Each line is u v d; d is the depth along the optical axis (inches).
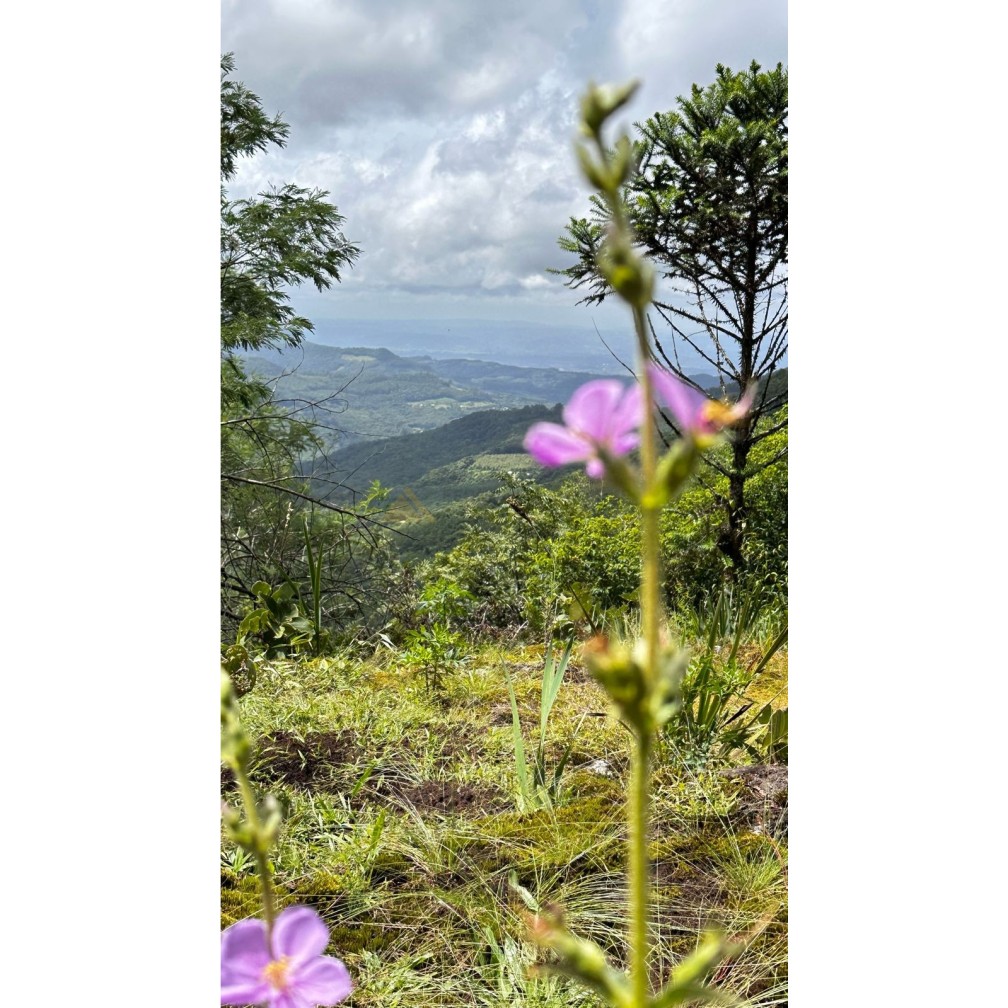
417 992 45.2
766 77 145.0
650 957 46.1
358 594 159.9
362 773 70.7
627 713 10.2
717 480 158.2
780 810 58.9
